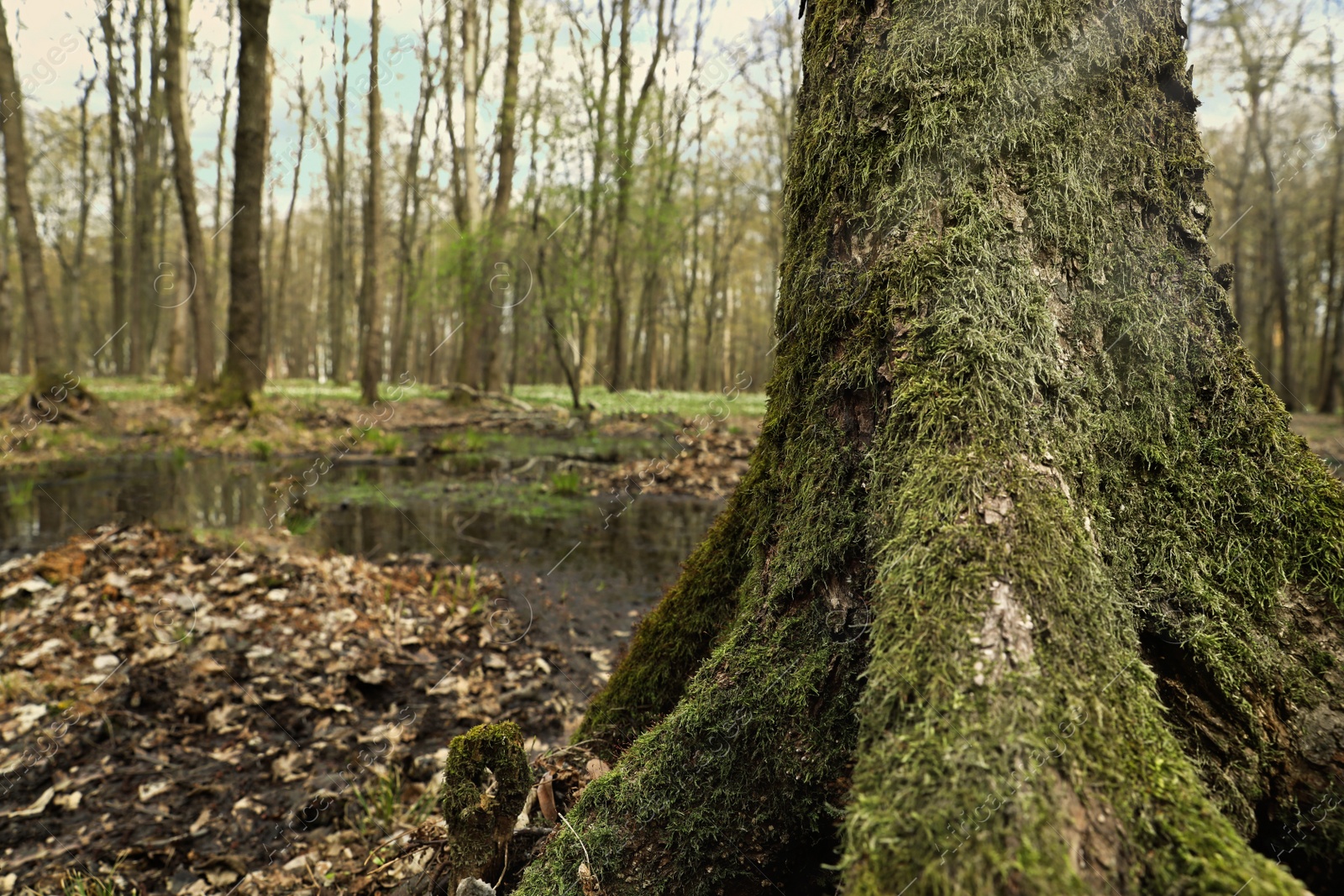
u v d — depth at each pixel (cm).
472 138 1573
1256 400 132
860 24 135
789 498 144
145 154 1930
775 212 2333
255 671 320
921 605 95
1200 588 119
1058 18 125
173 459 809
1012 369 111
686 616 177
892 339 121
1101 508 117
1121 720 90
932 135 122
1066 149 125
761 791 129
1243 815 111
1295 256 2234
